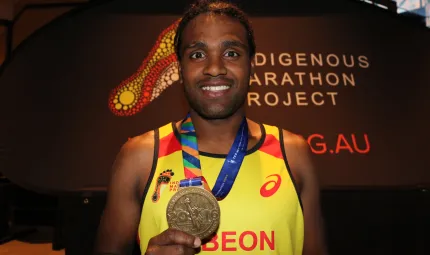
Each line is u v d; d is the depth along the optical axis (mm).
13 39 4191
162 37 2889
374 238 2236
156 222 846
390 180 2297
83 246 2209
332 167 2344
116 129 2490
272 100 2633
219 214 813
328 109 2613
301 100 2646
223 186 866
